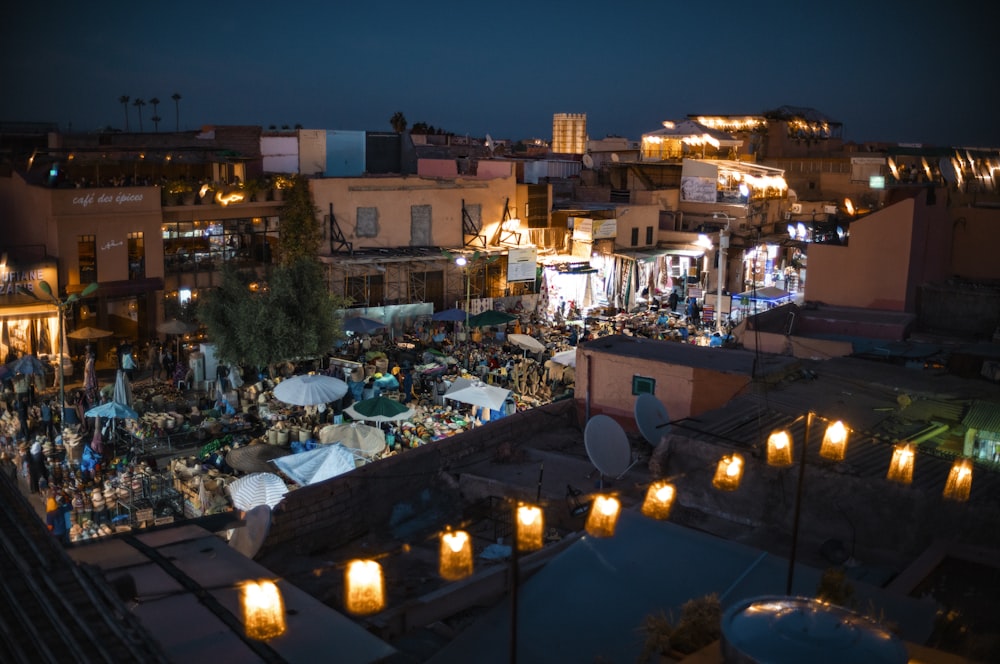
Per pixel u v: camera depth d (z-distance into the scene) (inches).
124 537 466.0
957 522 490.9
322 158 1872.5
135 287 1333.7
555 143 3085.6
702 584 437.1
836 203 2176.4
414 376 1188.5
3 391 1089.4
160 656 252.5
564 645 391.5
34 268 1225.4
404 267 1595.7
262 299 1189.1
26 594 281.0
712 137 2437.3
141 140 1678.2
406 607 444.8
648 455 709.9
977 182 1358.3
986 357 808.3
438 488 668.1
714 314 1552.7
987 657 369.4
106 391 1086.4
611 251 1766.7
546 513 606.5
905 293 1044.5
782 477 542.3
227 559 438.9
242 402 1096.8
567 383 1203.9
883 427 620.4
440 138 2719.0
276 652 350.9
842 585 365.1
